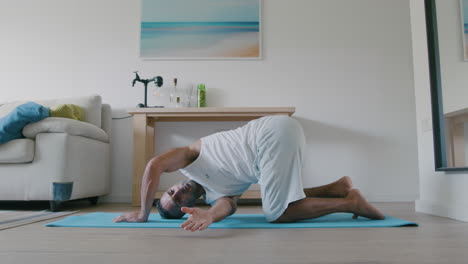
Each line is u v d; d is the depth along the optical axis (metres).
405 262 0.92
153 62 3.42
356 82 3.38
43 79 3.45
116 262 0.92
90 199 3.05
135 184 2.87
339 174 3.30
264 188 1.60
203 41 3.41
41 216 2.03
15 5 3.52
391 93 3.36
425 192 2.21
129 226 1.55
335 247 1.11
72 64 3.46
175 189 1.76
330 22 3.43
